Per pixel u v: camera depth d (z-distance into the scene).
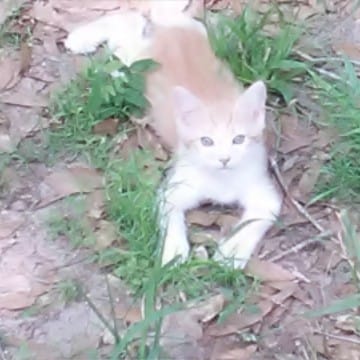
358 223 1.84
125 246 1.81
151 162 1.88
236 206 1.85
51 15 2.08
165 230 1.79
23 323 1.75
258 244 1.81
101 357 1.72
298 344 1.73
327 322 1.75
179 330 1.73
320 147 1.91
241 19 1.98
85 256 1.81
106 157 1.90
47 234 1.83
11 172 1.89
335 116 1.91
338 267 1.80
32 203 1.86
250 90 1.79
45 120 1.95
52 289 1.78
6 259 1.81
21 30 2.06
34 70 2.01
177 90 1.79
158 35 1.96
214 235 1.83
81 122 1.93
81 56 2.03
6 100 1.97
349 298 1.74
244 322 1.74
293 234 1.83
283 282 1.78
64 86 1.98
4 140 1.92
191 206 1.84
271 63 1.96
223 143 1.79
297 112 1.94
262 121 1.81
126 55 1.98
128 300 1.76
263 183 1.84
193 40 1.95
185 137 1.81
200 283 1.77
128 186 1.85
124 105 1.93
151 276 1.74
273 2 2.04
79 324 1.75
